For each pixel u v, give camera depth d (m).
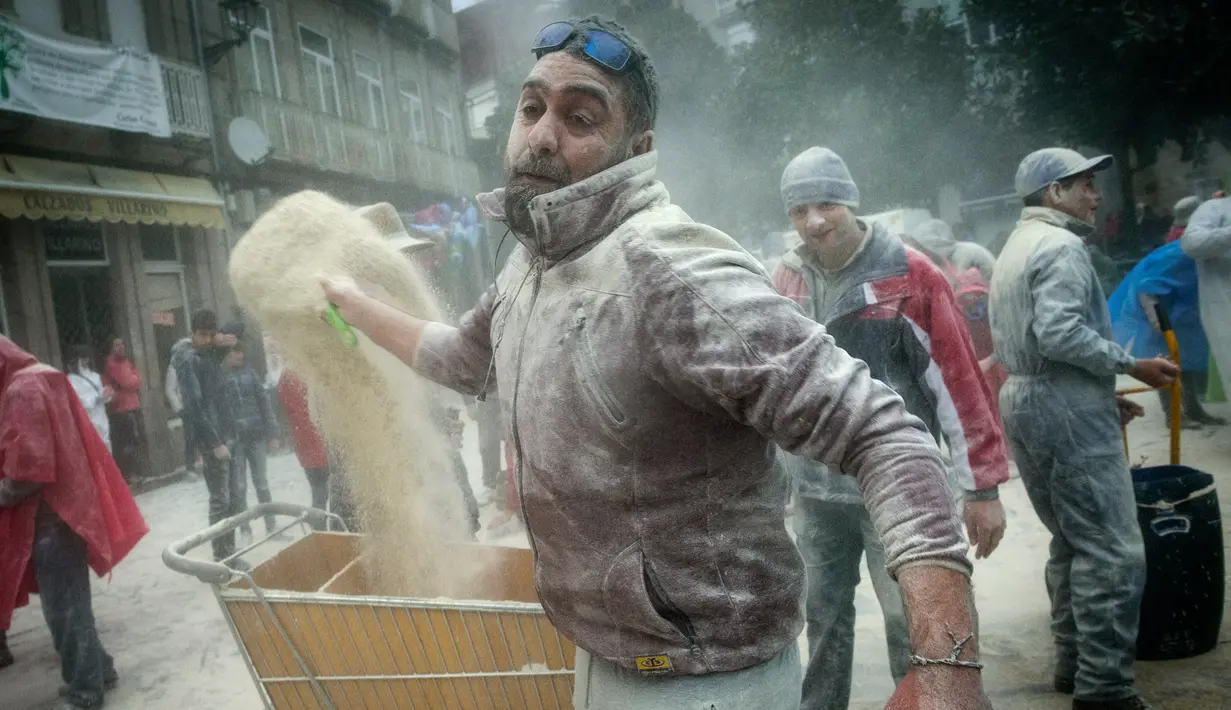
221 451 6.07
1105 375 2.95
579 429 1.34
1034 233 3.16
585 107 1.37
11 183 9.45
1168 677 3.33
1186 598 3.40
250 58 14.74
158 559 6.59
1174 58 16.61
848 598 2.95
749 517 1.38
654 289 1.27
